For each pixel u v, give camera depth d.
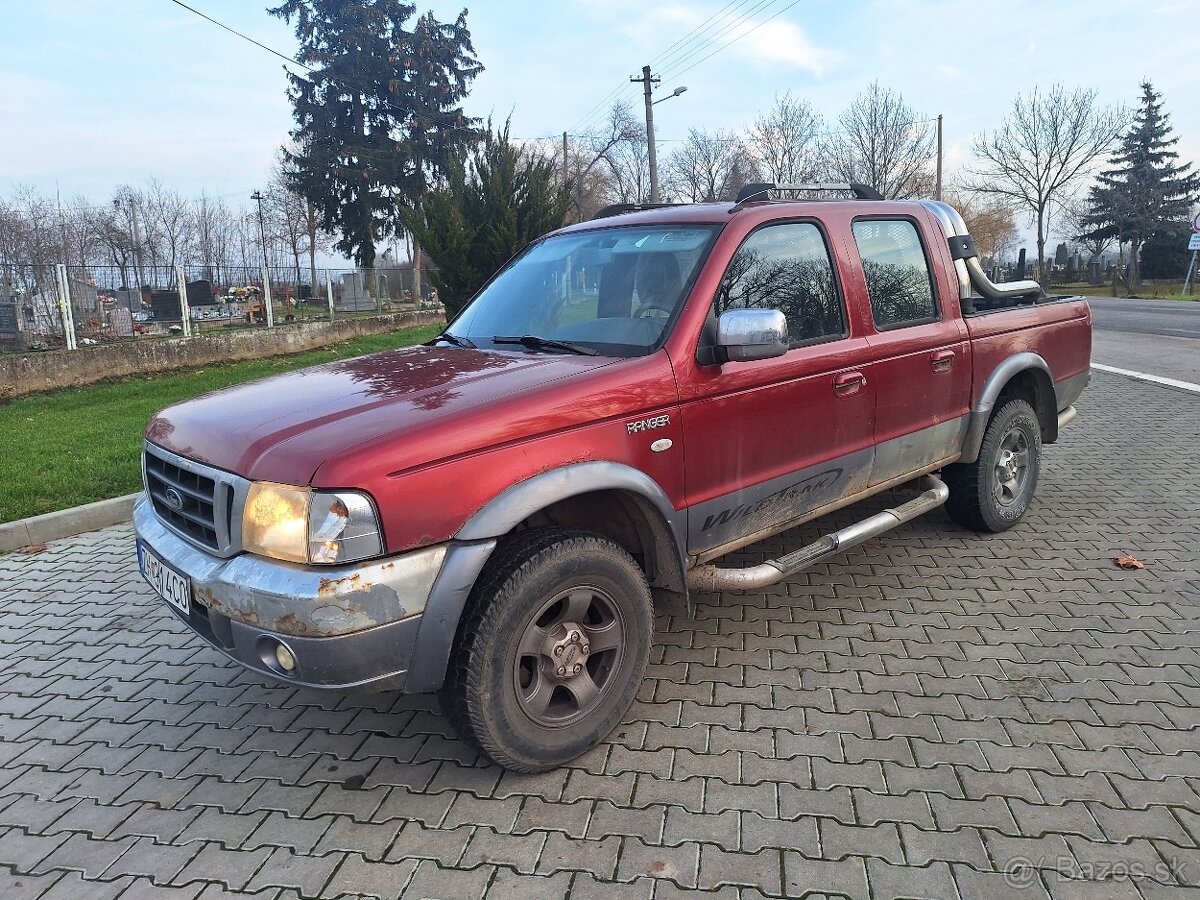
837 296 3.83
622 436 2.95
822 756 2.93
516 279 4.10
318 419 2.72
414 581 2.52
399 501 2.49
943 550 4.88
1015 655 3.61
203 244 52.25
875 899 2.26
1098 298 37.62
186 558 2.80
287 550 2.47
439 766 3.00
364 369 3.41
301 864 2.50
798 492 3.68
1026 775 2.77
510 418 2.70
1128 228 52.06
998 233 56.09
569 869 2.42
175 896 2.40
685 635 3.92
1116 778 2.73
